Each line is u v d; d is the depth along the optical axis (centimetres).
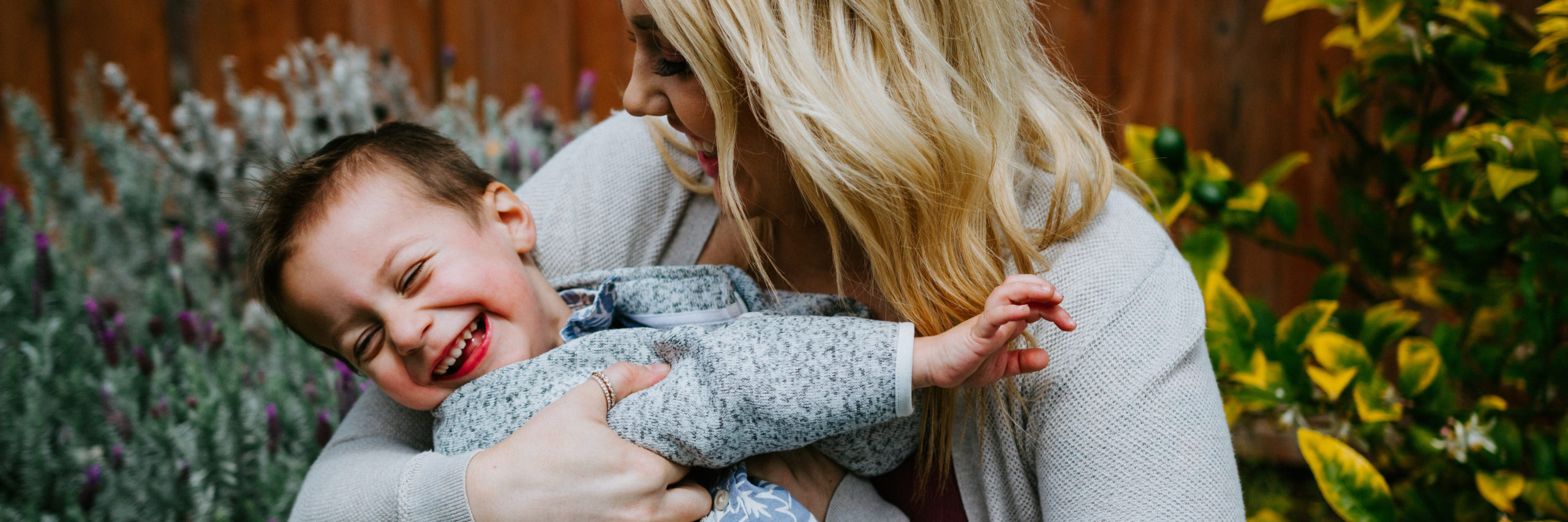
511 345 115
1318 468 138
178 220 245
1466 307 192
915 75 95
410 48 302
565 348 110
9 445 185
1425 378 162
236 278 237
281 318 122
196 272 235
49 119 308
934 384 92
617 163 128
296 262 113
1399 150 233
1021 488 103
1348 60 254
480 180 124
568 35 297
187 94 257
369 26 301
